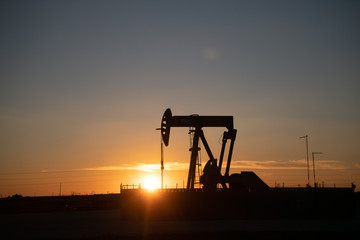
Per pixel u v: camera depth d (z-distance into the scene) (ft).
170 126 103.04
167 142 103.14
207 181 103.60
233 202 99.86
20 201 174.50
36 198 189.67
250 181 104.37
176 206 98.58
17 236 67.72
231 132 104.32
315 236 66.90
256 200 100.32
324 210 100.73
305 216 100.17
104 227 80.48
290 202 100.83
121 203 99.04
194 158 103.24
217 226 81.82
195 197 99.25
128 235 66.59
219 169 105.19
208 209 98.99
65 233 71.10
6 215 122.01
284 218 100.07
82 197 194.49
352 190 101.76
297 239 64.90
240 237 65.46
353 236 67.46
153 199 98.78
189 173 102.68
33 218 106.63
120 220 97.35
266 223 88.58
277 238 64.95
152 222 92.27
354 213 100.78
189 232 69.62
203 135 103.96
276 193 101.19
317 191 101.60
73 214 122.01
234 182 103.71
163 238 64.69
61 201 174.29
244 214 99.14
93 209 152.35
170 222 92.27
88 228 78.79
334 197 101.45
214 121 104.37
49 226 83.66
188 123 103.71
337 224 86.02
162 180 104.99
